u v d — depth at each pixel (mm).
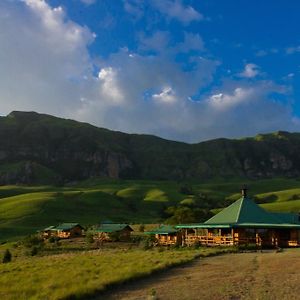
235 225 62312
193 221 125562
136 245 81688
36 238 100688
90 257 47844
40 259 55594
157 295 22297
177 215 129375
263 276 27578
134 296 22453
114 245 88500
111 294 23328
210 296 21594
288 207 177000
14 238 131000
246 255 44094
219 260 38938
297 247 60062
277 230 64750
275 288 23141
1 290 25906
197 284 25281
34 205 187250
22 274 34000
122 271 30219
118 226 110125
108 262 39000
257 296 21172
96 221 179625
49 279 29125
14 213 176000
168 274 30094
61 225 134125
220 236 63938
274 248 58438
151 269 30766
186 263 36750
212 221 68625
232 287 23812
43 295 22938
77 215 190000
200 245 64062
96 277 28359
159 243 77625
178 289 23844
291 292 21969
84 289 23250
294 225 62812
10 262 56375
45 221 170625
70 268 35438
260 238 61781
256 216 67000
